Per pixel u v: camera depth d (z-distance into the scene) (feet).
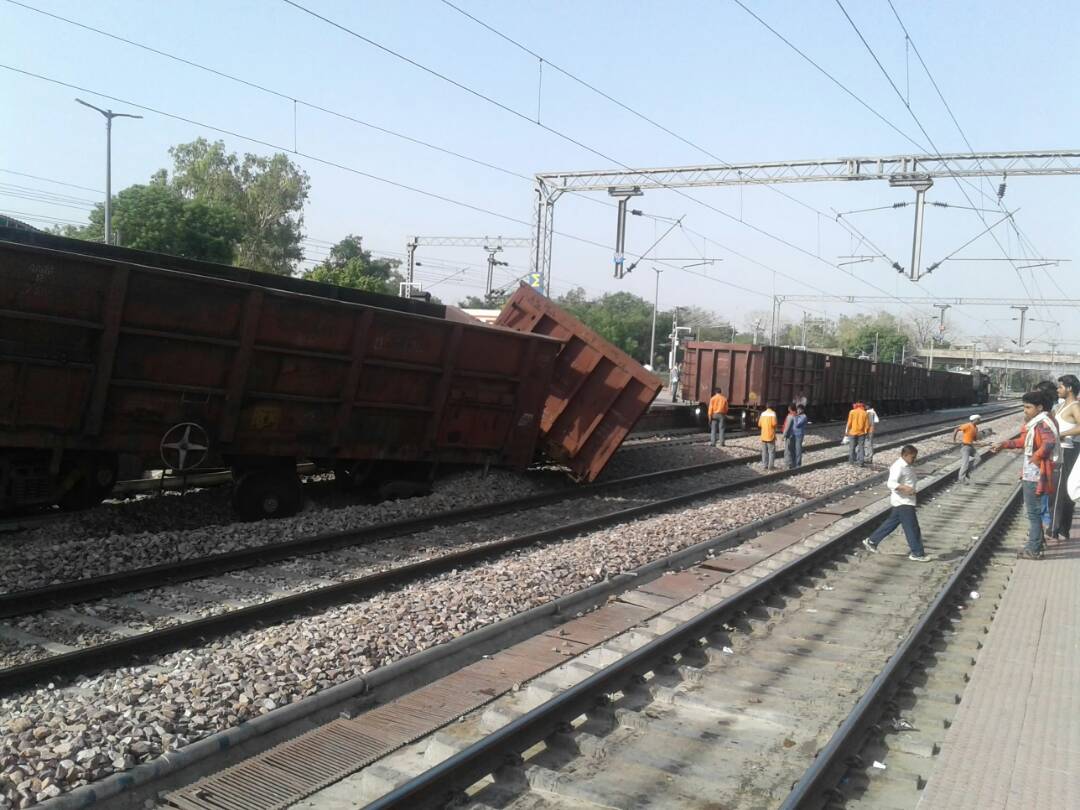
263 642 22.41
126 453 34.37
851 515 52.44
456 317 51.03
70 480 33.99
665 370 313.94
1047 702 19.93
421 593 27.91
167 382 34.30
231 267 38.17
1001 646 24.36
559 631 26.66
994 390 460.55
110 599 26.05
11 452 31.83
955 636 25.79
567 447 54.70
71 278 30.99
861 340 363.76
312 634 23.17
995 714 19.24
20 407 30.68
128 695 18.43
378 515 40.50
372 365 41.52
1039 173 88.38
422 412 44.96
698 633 24.70
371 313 40.63
